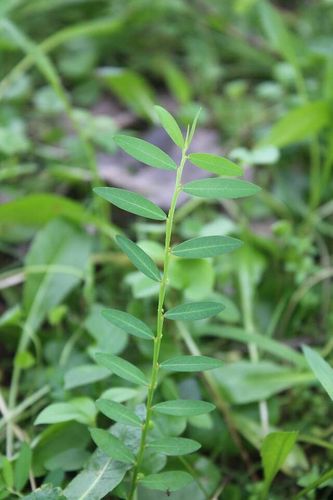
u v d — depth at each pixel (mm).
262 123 782
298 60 813
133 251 378
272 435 423
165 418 448
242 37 897
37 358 517
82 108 803
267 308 582
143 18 880
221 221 572
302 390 521
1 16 619
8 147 643
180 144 379
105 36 892
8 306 574
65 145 701
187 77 879
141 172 663
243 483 479
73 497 403
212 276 502
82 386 488
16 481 414
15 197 648
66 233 571
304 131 636
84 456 445
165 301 547
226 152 717
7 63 843
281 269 602
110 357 389
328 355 544
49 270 559
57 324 540
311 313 581
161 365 387
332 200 692
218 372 507
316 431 505
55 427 452
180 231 619
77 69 849
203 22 931
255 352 535
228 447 487
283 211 664
